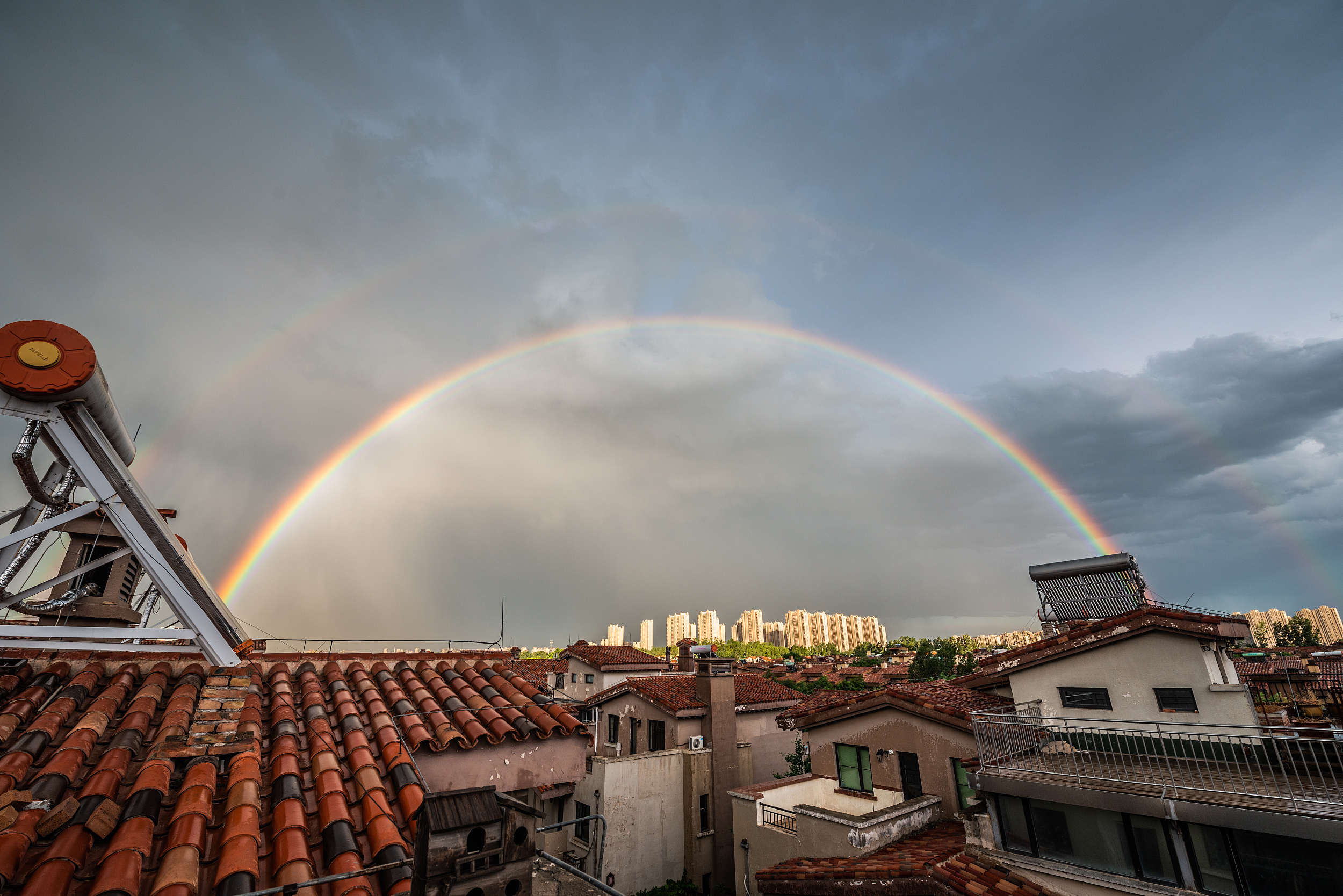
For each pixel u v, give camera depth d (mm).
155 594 11258
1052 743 15414
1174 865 10484
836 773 20000
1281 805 9875
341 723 7602
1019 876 12086
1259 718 16156
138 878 4496
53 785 5207
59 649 7777
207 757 6246
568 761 7930
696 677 29031
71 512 7344
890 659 116938
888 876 12680
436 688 8953
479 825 4348
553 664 48969
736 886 18578
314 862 5121
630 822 22281
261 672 8477
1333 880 9125
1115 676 15836
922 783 17500
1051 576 20000
